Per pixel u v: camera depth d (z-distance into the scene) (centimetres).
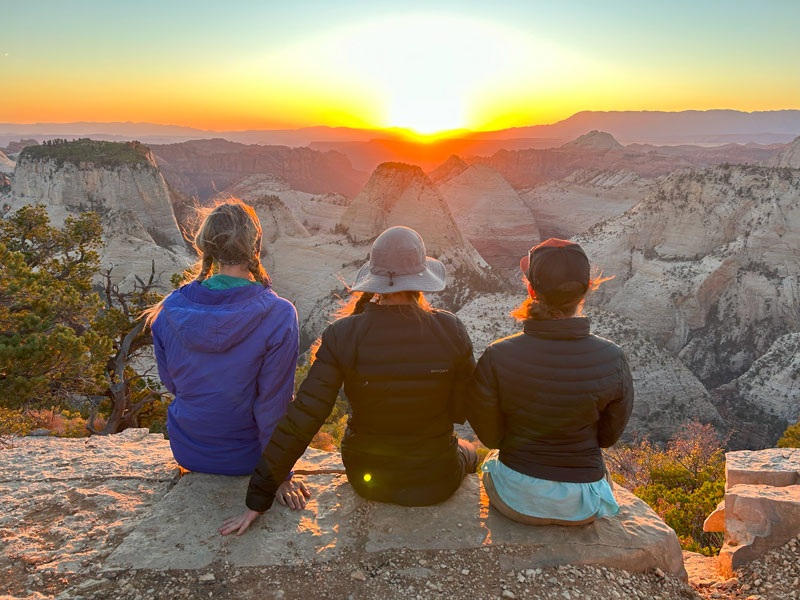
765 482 462
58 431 1465
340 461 417
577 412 296
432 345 302
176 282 1573
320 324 10275
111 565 293
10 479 397
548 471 309
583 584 288
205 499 347
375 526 326
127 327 1766
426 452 328
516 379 297
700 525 793
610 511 323
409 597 274
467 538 317
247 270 337
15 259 1343
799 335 8319
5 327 1237
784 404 7506
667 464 1371
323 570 291
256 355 327
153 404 2027
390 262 292
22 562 297
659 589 299
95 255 2184
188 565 293
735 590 369
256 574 288
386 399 305
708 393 7512
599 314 7838
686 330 10806
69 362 1180
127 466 419
